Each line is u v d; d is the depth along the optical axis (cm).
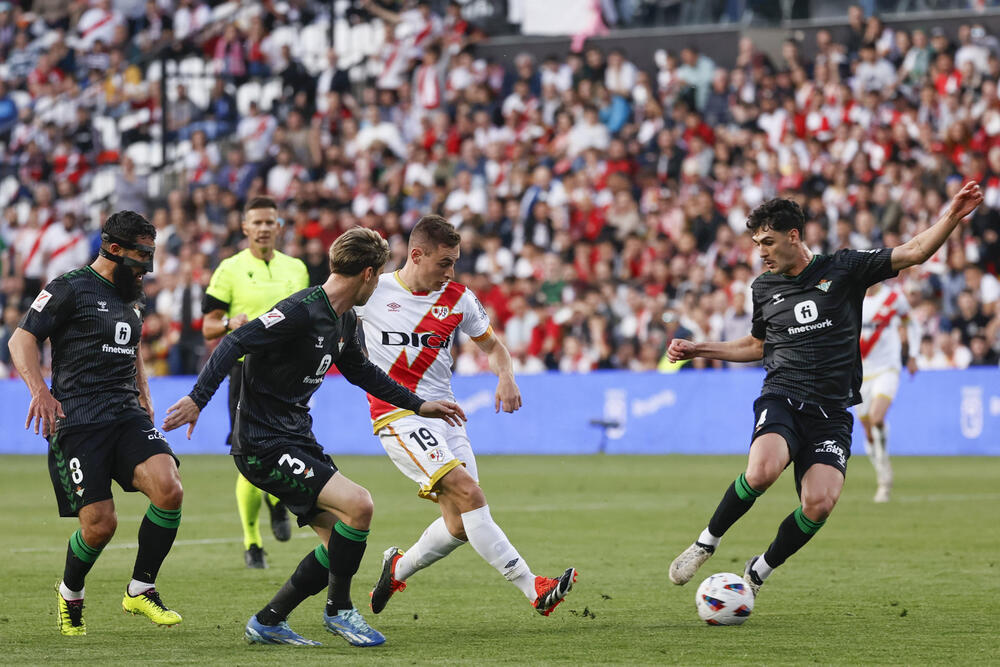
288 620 2255
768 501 4522
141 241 2100
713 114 7969
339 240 1981
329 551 1973
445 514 2214
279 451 2003
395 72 8825
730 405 6556
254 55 9119
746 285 6619
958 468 5716
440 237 2252
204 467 6384
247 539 2980
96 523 2062
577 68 8175
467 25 8862
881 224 6869
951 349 6456
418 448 2202
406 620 2248
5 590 2638
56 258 8406
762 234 2345
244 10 9256
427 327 2281
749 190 7331
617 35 8500
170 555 3209
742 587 2167
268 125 8744
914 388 6394
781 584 2631
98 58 9562
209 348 7475
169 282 7938
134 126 9138
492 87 8562
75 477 2072
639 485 5097
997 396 6150
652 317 6919
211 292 3166
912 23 7938
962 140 7131
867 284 2353
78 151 9169
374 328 2297
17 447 7800
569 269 7194
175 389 7319
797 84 7706
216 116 9075
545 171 7725
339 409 7206
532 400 7012
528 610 2352
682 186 7544
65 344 2081
